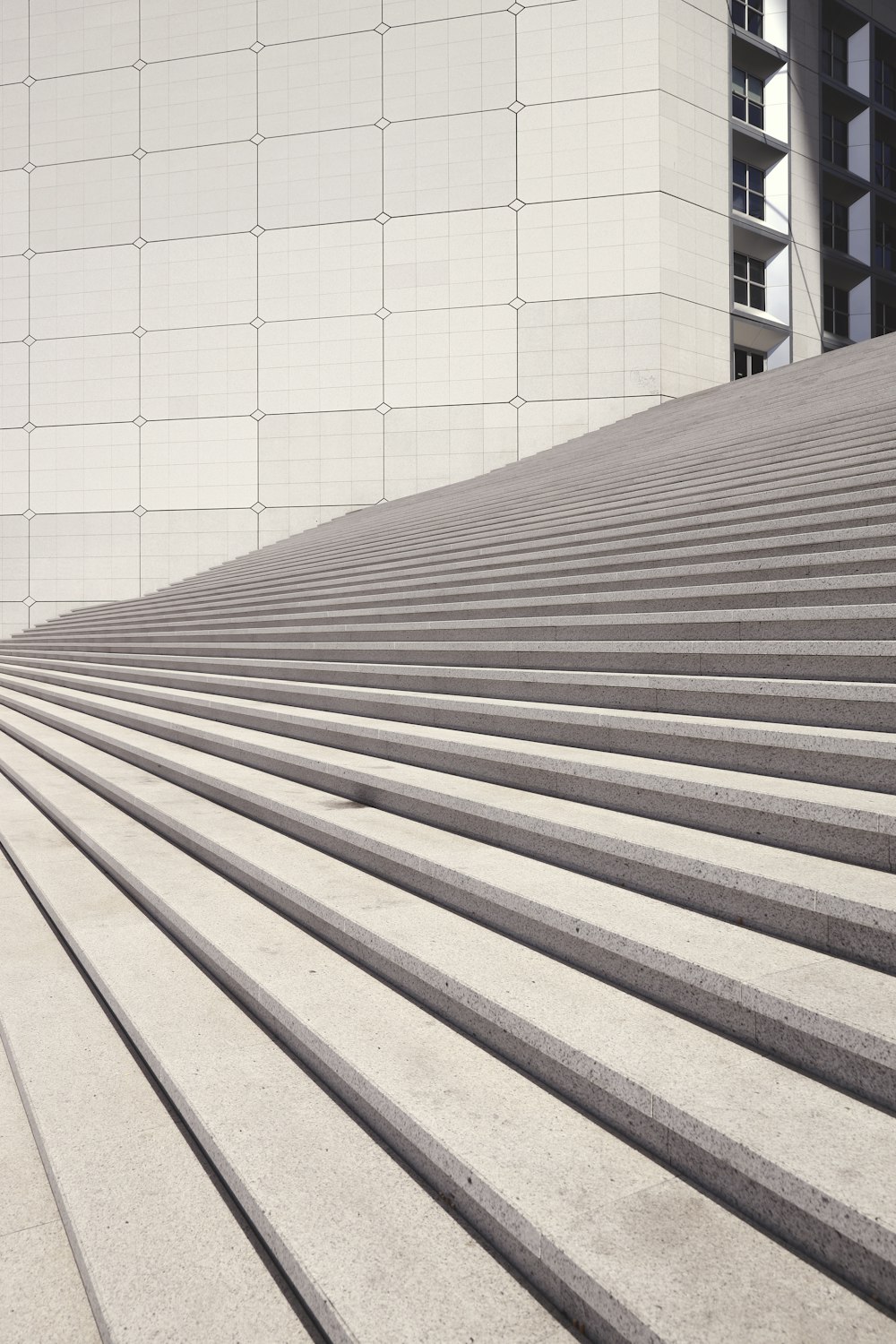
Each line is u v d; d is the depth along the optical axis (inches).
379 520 524.4
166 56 727.7
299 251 710.5
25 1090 101.9
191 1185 82.7
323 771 177.6
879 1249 53.6
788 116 734.5
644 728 136.6
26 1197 89.0
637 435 472.4
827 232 797.9
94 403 744.3
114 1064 107.3
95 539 744.3
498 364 681.6
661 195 655.1
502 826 129.6
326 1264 66.2
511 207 676.7
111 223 740.0
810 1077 71.7
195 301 727.7
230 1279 70.7
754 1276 56.9
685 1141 67.4
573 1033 80.4
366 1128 85.1
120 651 433.7
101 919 147.4
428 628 245.0
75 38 743.1
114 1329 65.7
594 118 662.5
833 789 105.3
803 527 190.1
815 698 122.8
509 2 671.8
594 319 666.2
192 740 245.0
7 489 756.0
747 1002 77.3
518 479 467.8
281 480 716.7
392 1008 100.3
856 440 245.9
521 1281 64.1
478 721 174.6
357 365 703.1
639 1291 55.6
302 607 338.6
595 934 94.1
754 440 314.5
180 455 731.4
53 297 749.3
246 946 120.6
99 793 233.1
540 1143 72.8
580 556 252.5
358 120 697.6
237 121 717.9
